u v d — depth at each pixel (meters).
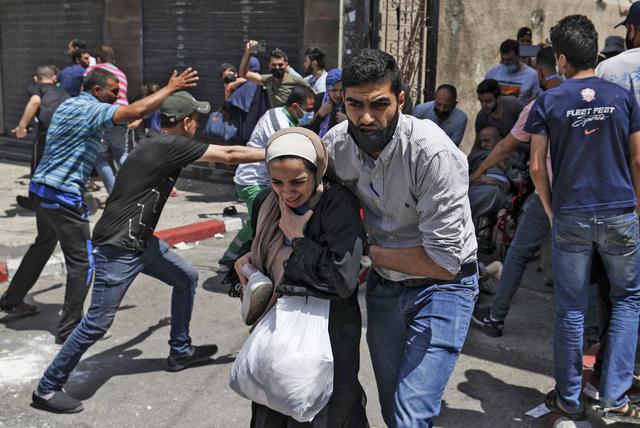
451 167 2.43
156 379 4.31
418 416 2.56
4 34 13.27
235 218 8.08
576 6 12.04
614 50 7.12
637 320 3.60
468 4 10.27
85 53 9.84
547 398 3.92
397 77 2.37
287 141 2.46
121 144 8.46
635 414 3.69
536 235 4.74
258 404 2.75
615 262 3.51
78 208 4.67
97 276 3.88
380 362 2.91
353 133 2.46
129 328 5.12
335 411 2.70
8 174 11.30
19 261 6.14
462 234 2.51
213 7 10.37
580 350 3.59
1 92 13.51
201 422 3.83
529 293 5.94
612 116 3.36
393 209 2.61
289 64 9.66
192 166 10.93
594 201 3.41
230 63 10.34
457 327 2.68
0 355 4.61
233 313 5.39
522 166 6.73
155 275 4.20
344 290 2.49
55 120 4.62
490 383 4.27
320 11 9.12
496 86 7.01
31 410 3.92
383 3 9.11
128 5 11.27
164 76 11.11
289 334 2.55
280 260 2.65
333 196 2.56
